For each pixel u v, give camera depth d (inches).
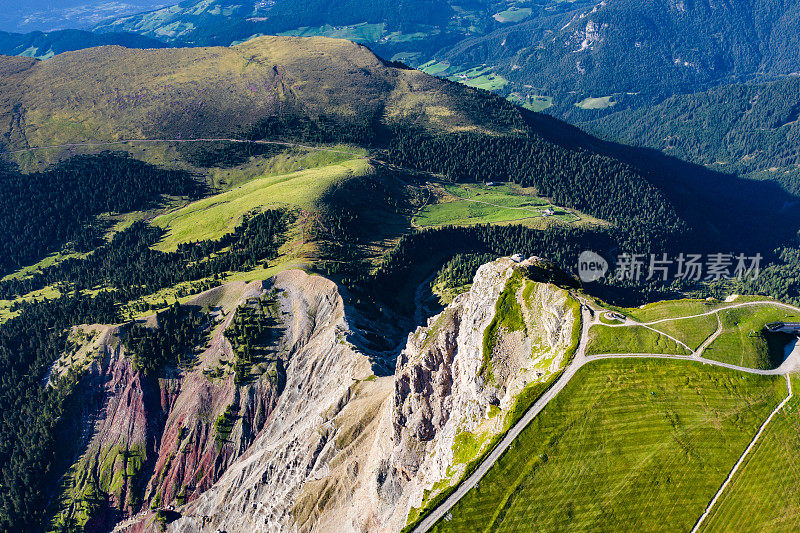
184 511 6904.5
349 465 5477.4
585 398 4057.6
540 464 3865.7
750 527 3437.5
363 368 6476.4
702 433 3836.1
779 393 4003.4
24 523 7170.3
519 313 4667.8
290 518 5511.8
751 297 4749.0
